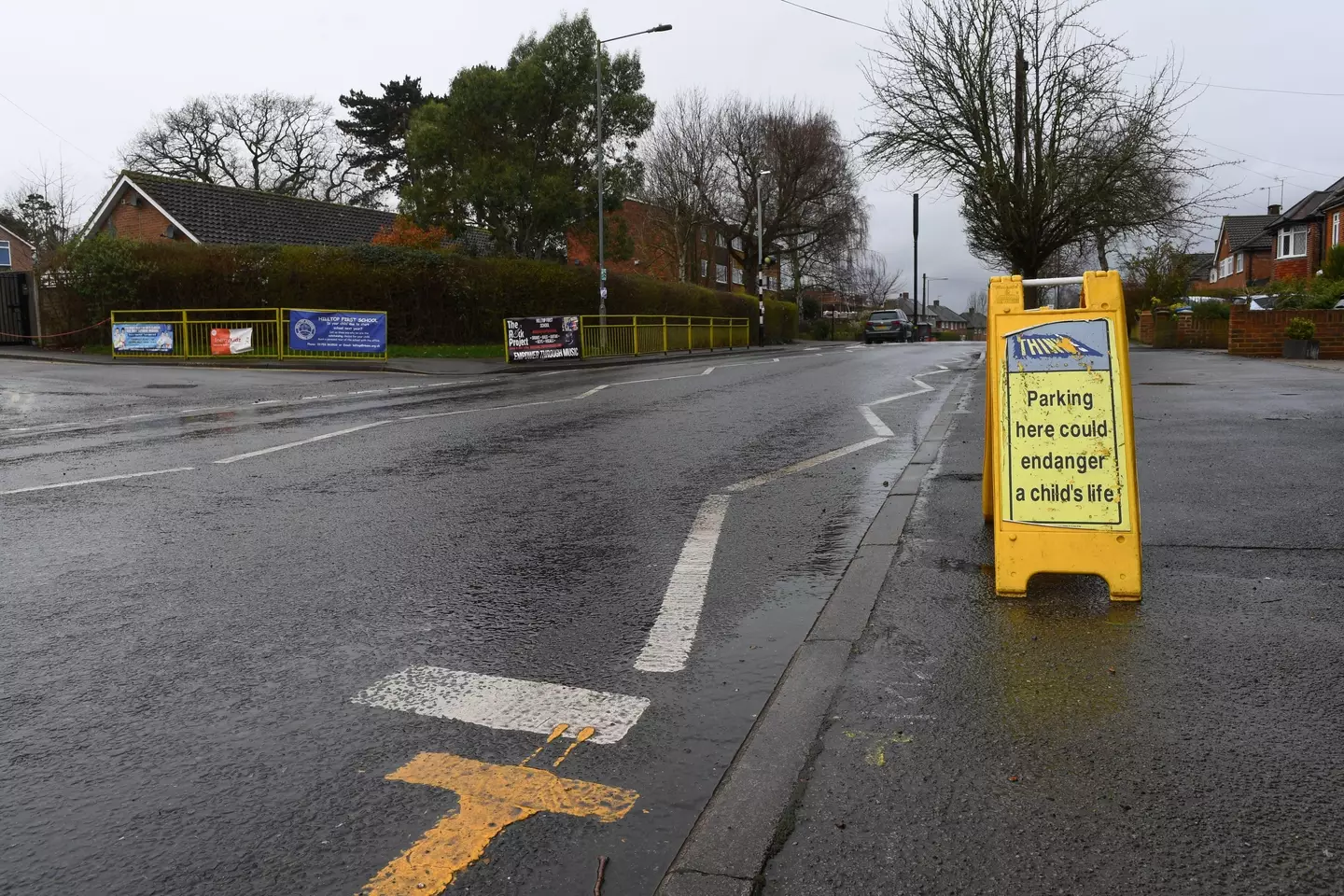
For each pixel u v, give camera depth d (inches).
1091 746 105.3
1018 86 924.0
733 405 475.8
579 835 91.4
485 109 1093.1
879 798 95.7
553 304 1117.1
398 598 166.1
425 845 90.1
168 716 119.4
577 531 214.1
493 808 96.4
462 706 121.6
